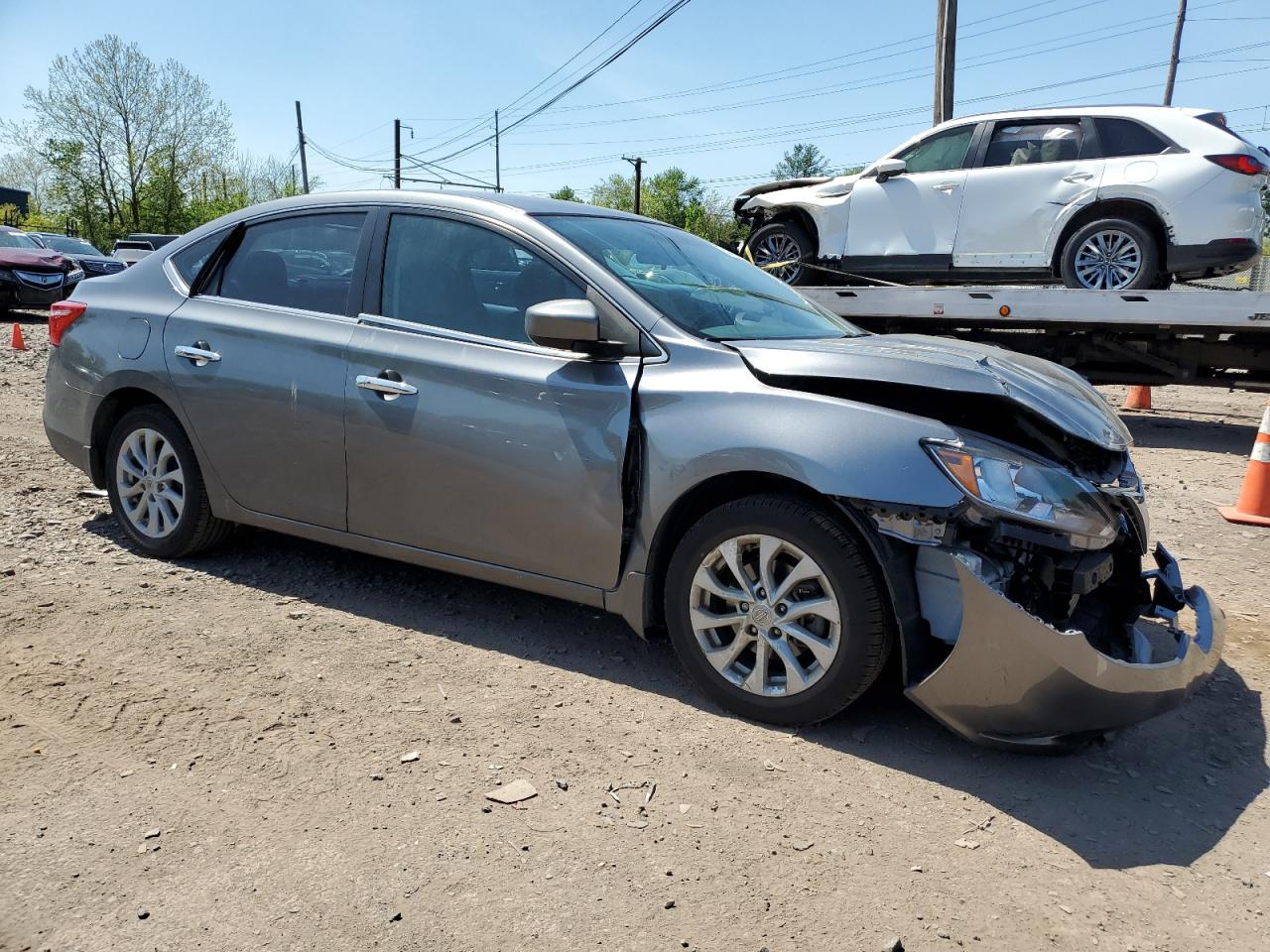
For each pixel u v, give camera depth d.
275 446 3.96
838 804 2.75
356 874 2.36
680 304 3.50
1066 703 2.73
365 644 3.69
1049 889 2.42
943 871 2.47
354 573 4.42
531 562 3.49
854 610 2.92
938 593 2.85
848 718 3.24
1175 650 3.31
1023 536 2.78
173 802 2.62
